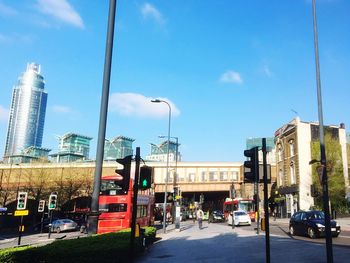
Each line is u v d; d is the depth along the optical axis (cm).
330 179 4628
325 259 1281
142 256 1523
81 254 968
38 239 3341
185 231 3334
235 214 4138
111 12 1091
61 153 16862
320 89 1495
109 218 2519
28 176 7550
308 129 5544
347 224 3466
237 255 1460
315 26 1573
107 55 1068
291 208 5541
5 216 5056
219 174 8656
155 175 8644
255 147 1105
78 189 7269
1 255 832
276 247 1686
